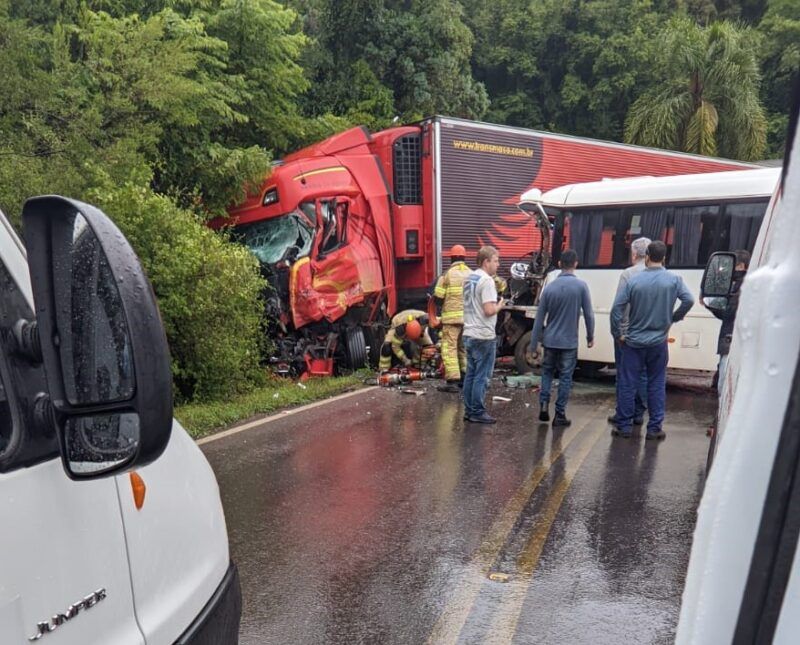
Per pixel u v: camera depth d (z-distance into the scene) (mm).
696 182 9523
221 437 7211
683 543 4551
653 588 3947
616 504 5242
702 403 9266
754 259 3252
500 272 12109
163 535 1988
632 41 30312
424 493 5477
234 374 8961
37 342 1533
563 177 12766
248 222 10945
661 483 5719
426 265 11609
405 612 3688
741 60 22828
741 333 1233
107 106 9398
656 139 23531
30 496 1505
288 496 5414
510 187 12141
